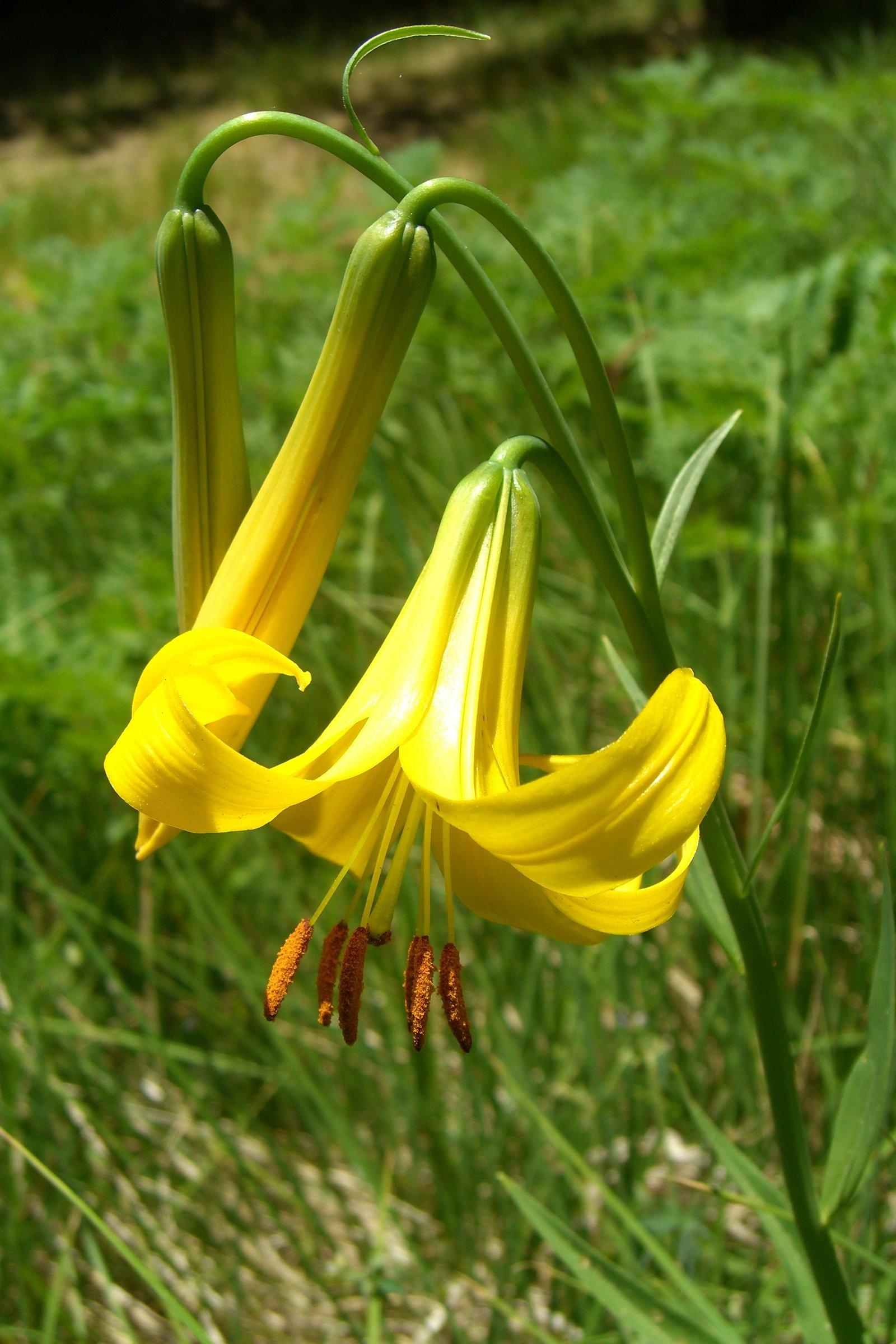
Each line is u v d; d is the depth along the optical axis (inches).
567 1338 14.9
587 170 34.8
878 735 17.0
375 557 22.6
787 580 14.8
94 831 19.7
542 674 18.7
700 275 27.0
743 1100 15.4
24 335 33.7
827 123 40.3
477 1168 15.6
